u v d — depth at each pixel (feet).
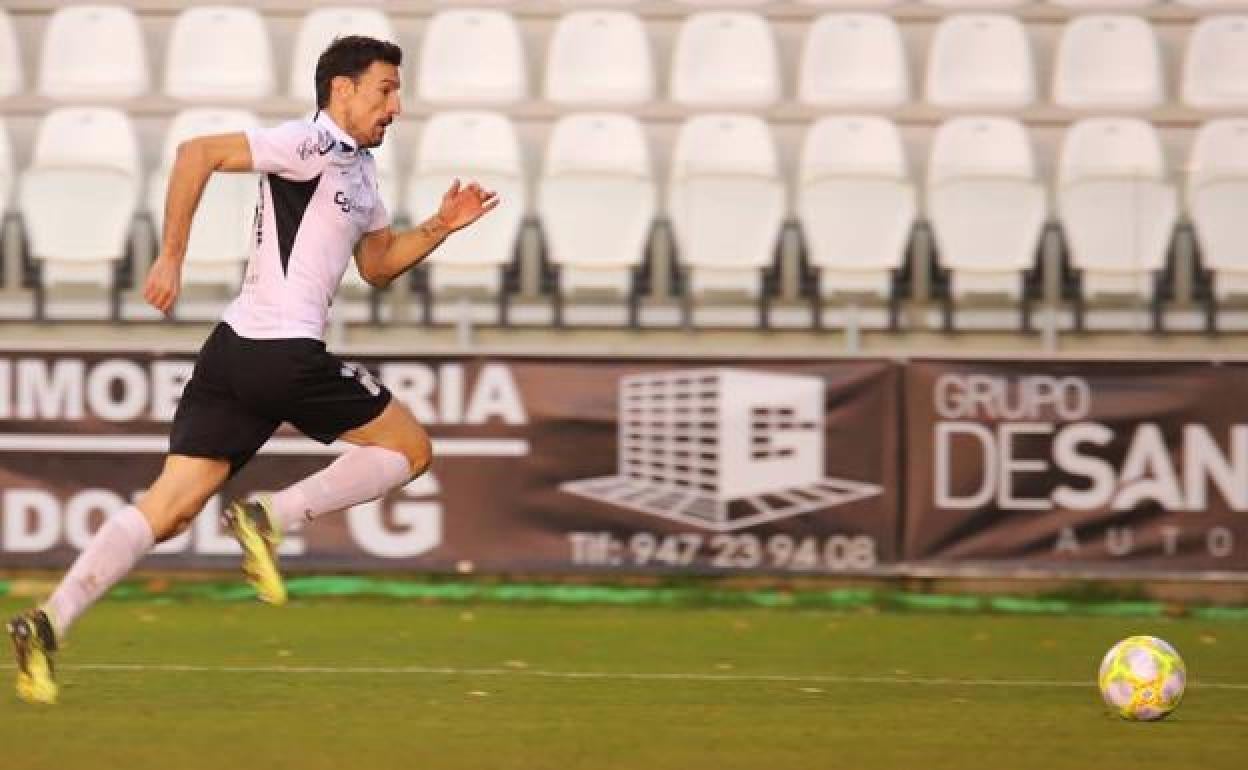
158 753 67.21
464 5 165.78
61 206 138.00
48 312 136.26
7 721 74.38
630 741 71.41
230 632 107.04
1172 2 166.50
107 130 155.63
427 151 154.30
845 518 123.34
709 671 93.61
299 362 67.77
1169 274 136.98
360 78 68.39
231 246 133.18
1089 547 123.24
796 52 167.12
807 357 123.24
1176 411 122.93
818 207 140.05
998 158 155.02
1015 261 139.13
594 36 163.94
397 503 123.65
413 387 123.65
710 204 137.90
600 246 139.44
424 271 136.15
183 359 123.13
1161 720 78.38
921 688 88.33
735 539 123.34
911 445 123.24
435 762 66.03
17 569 124.47
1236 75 162.30
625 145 155.43
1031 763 67.87
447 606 121.39
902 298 140.26
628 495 123.65
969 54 163.63
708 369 123.24
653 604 123.85
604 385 123.54
